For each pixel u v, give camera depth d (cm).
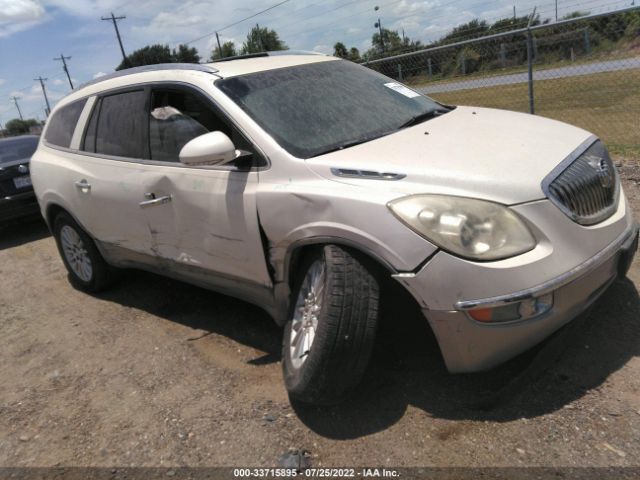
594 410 254
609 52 956
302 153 300
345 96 358
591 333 309
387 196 254
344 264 261
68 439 300
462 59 1134
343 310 255
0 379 380
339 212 263
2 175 748
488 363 252
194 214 342
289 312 304
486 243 237
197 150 295
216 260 342
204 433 285
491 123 328
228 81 344
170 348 380
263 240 308
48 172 477
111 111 419
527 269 236
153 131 377
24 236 800
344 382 264
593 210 271
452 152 276
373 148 293
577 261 248
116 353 387
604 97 1170
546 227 245
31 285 568
